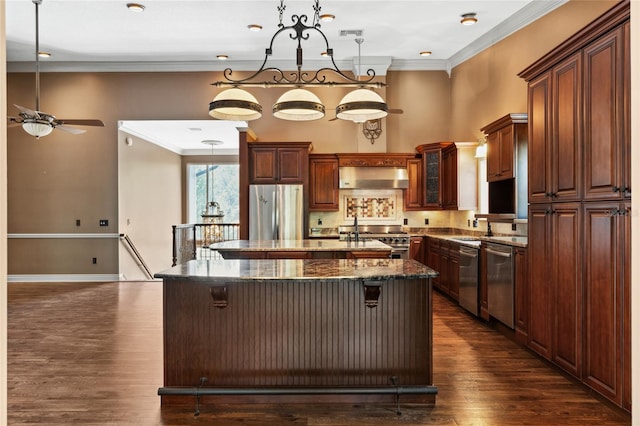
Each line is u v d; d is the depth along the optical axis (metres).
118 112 6.84
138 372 3.11
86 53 6.36
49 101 6.80
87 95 6.82
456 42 6.08
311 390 2.55
